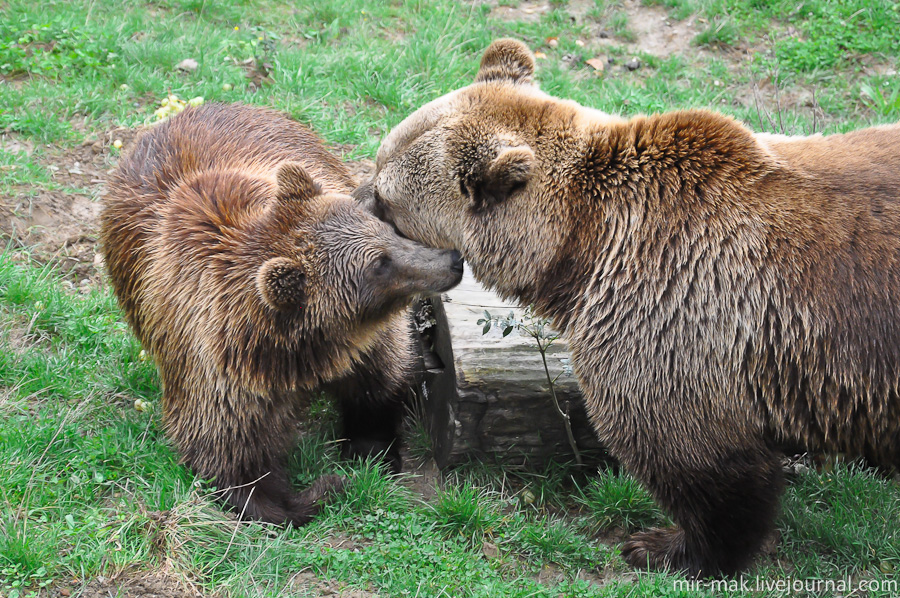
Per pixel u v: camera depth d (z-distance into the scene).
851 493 9.91
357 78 17.70
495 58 9.50
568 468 10.50
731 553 8.82
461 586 8.48
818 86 18.92
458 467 10.38
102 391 10.82
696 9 21.05
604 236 8.39
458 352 9.91
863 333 7.66
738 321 7.94
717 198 8.14
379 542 9.05
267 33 18.22
